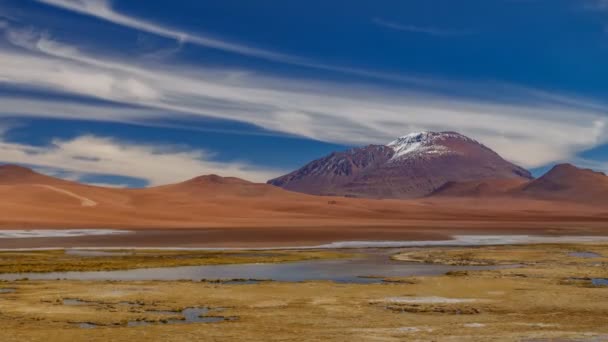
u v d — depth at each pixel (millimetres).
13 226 98438
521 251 59906
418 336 21078
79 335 21188
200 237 80312
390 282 35406
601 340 20562
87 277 38281
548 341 20391
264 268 44156
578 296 30109
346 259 51219
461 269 43938
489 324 23312
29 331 21875
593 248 64438
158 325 23109
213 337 20922
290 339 20594
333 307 27016
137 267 44031
